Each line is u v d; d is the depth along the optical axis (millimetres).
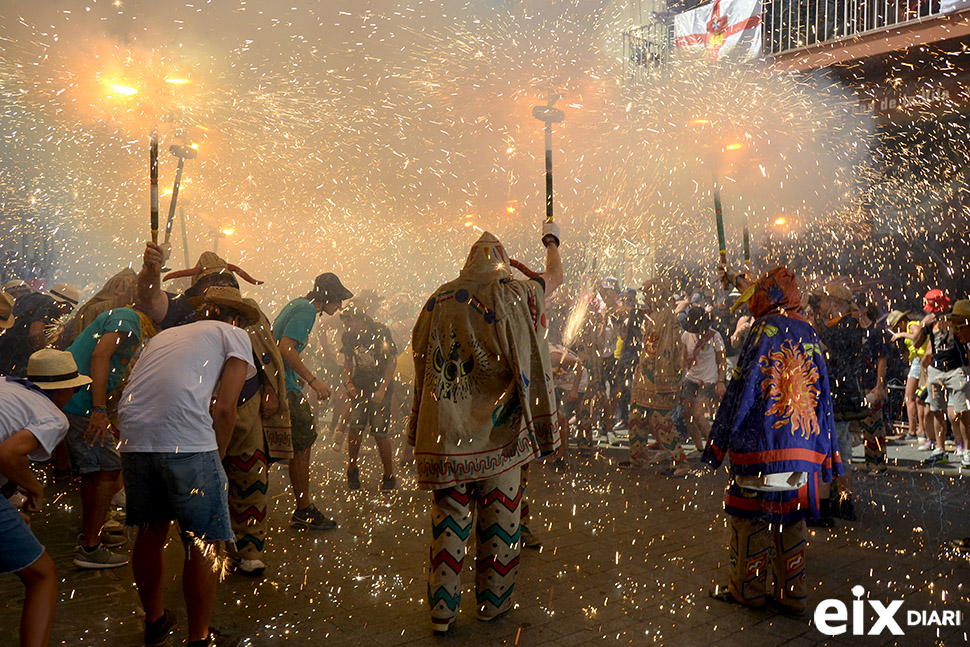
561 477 7336
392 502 6059
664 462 7812
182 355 3268
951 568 4590
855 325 6199
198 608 3174
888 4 11922
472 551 4863
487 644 3418
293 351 5027
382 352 6547
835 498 5715
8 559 2682
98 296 5422
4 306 7070
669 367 7523
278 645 3338
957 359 8016
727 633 3578
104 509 4293
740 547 3895
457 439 3570
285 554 4656
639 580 4285
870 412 7625
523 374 3643
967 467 7895
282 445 4492
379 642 3408
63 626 3459
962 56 11047
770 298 3992
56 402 3326
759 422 3805
